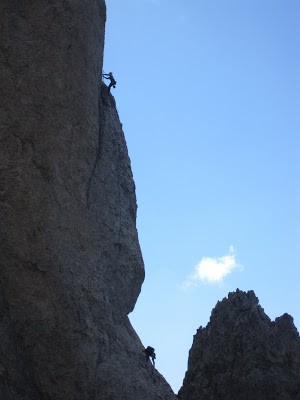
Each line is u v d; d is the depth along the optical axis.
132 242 32.78
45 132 27.97
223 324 37.88
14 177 26.17
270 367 35.31
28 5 29.28
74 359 26.45
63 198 28.30
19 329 25.12
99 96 33.72
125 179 34.00
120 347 29.20
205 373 36.56
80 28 30.48
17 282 25.44
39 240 26.25
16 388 23.62
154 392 29.05
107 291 30.30
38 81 28.38
